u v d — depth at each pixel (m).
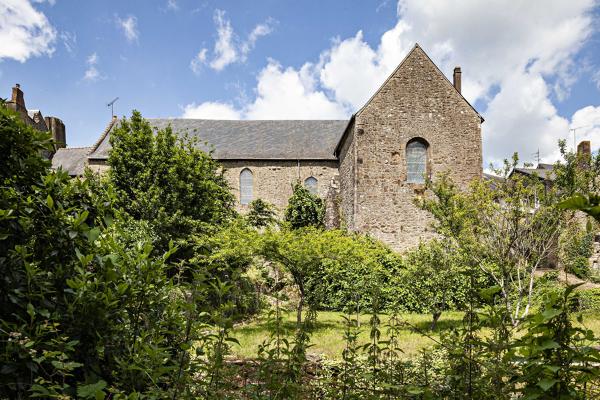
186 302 2.70
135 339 2.61
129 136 17.84
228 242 11.05
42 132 2.78
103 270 2.64
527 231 10.83
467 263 10.57
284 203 27.95
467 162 20.00
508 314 2.57
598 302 11.92
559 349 1.88
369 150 19.92
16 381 2.15
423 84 20.34
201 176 18.55
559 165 10.80
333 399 3.15
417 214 19.61
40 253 2.63
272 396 3.06
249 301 10.98
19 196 2.57
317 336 9.09
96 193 3.18
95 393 1.83
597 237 20.06
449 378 2.71
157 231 15.54
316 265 11.36
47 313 2.30
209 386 2.71
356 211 19.56
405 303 14.61
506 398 2.22
